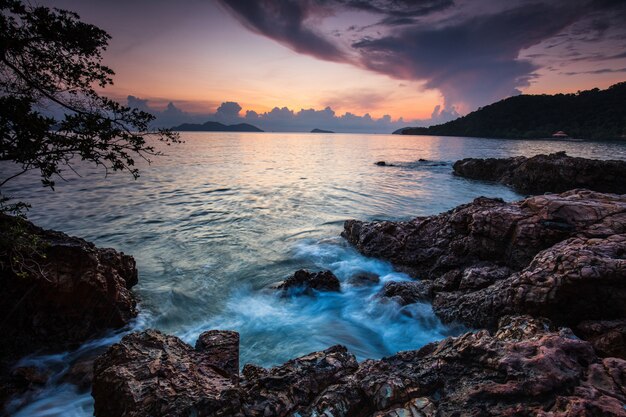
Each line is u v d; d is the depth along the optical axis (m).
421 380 4.71
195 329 9.88
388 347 9.11
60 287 8.08
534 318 7.27
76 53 6.93
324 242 16.62
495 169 39.53
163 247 16.66
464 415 3.97
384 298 10.80
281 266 14.48
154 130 7.34
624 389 3.97
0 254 7.12
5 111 5.91
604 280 7.21
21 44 6.30
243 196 28.94
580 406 3.64
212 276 13.49
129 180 35.56
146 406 4.59
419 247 13.59
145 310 10.58
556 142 141.12
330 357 5.53
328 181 37.84
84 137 6.62
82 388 7.08
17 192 27.86
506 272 10.51
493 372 4.58
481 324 8.80
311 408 4.48
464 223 13.05
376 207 25.59
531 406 3.87
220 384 5.43
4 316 7.53
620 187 27.73
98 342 8.69
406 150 98.44
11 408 6.57
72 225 19.64
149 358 5.83
